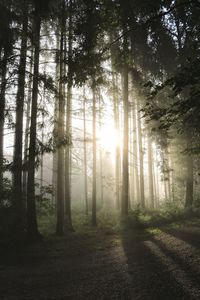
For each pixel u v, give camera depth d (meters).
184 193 29.69
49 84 15.20
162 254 11.15
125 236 16.39
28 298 7.54
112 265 10.26
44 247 13.96
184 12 9.75
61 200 17.98
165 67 19.09
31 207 15.62
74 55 9.58
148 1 8.94
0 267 10.67
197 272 8.55
